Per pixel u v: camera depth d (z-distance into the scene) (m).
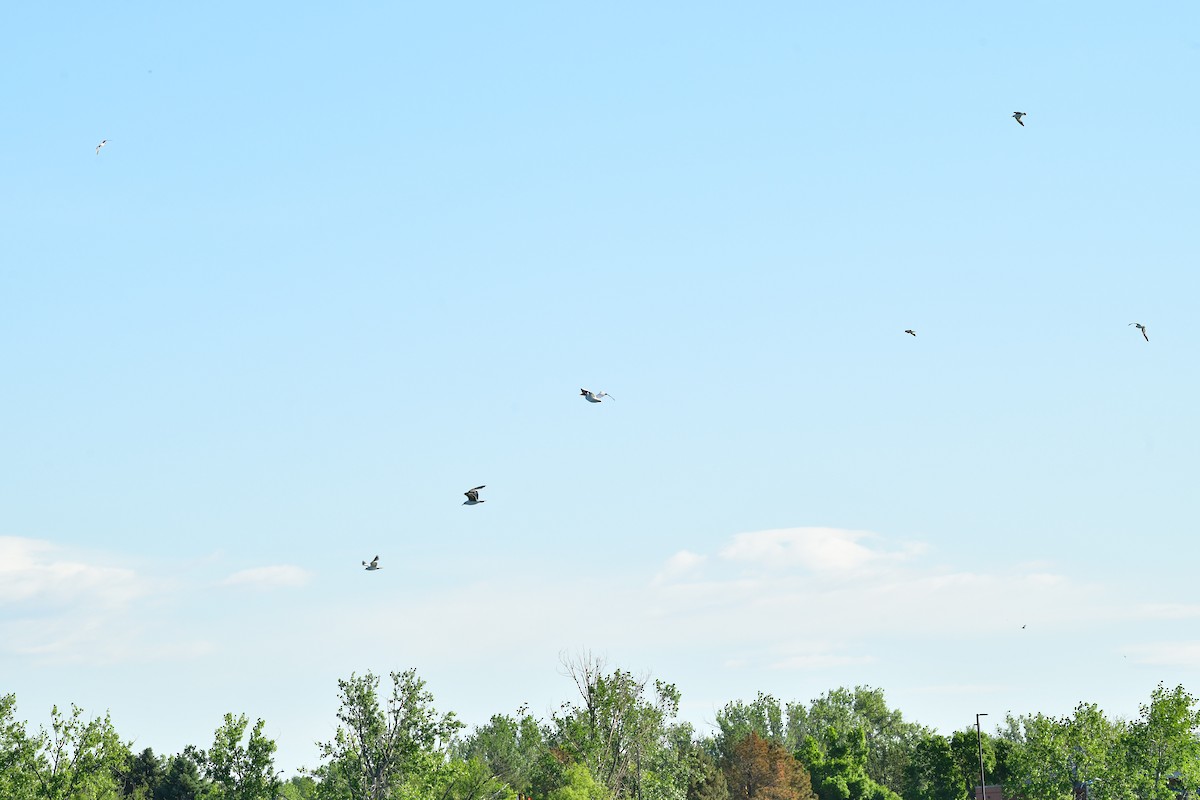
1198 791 121.31
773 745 155.38
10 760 89.50
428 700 96.69
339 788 95.75
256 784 94.31
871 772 188.12
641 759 106.94
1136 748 121.19
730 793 149.50
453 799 102.94
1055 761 125.06
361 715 95.75
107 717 92.38
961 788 151.88
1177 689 120.88
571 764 107.00
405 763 95.19
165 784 130.12
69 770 90.62
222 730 95.31
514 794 108.44
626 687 107.25
